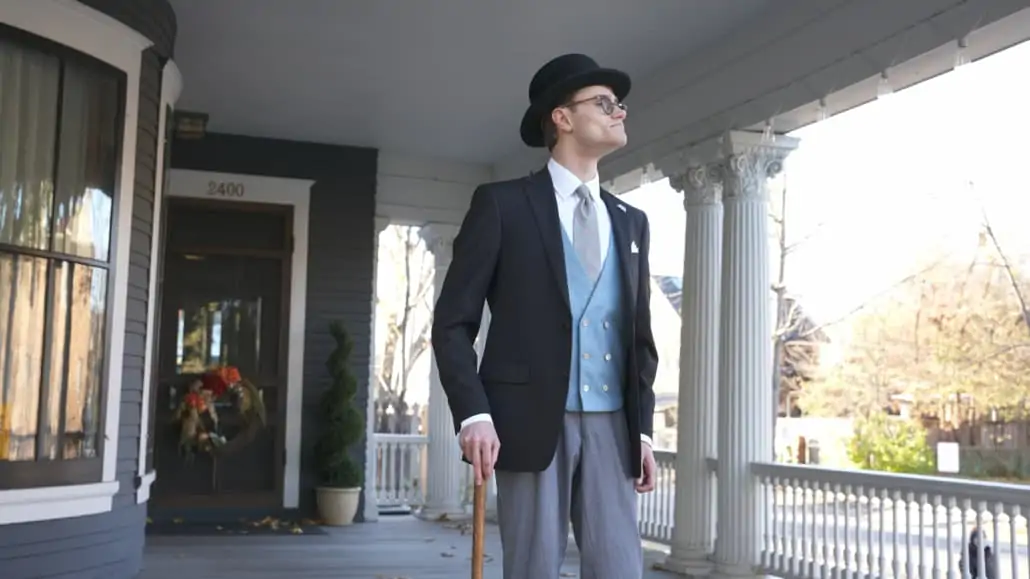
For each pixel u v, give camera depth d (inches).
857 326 726.5
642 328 85.8
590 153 86.4
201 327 386.9
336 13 276.2
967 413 658.8
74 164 221.5
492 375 82.7
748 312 276.1
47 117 215.8
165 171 276.8
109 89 230.7
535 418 80.7
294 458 393.1
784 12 260.2
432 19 278.5
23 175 210.5
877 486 229.1
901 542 263.7
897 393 701.9
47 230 214.7
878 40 227.9
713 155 287.9
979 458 634.8
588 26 279.9
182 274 387.2
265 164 403.9
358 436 390.0
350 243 410.3
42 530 210.8
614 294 84.4
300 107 363.3
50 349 214.2
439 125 383.2
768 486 269.9
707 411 296.2
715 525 292.0
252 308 394.9
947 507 210.5
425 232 443.2
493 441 78.4
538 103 86.6
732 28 278.2
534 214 84.2
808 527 275.7
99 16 224.7
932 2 213.6
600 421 83.2
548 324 82.3
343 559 305.7
